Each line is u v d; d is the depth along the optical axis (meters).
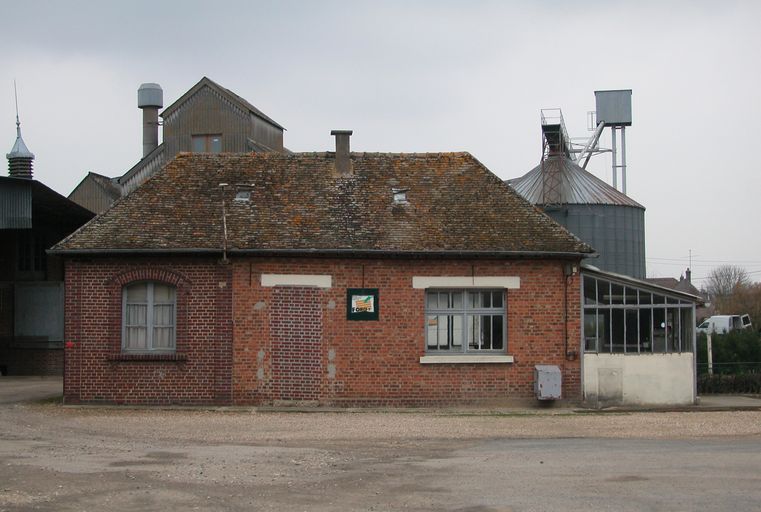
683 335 24.59
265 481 13.05
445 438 17.98
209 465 14.30
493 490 12.51
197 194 25.67
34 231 35.06
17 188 28.67
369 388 23.81
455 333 24.31
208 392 23.67
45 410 22.41
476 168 26.97
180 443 16.95
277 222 24.64
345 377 23.78
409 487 12.70
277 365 23.73
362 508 11.37
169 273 23.81
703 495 12.20
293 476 13.46
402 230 24.50
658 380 24.41
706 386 29.20
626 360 24.36
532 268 24.25
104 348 23.75
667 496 12.12
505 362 24.00
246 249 23.55
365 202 25.53
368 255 23.81
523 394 24.06
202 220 24.66
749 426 20.22
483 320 24.39
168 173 26.41
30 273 34.88
